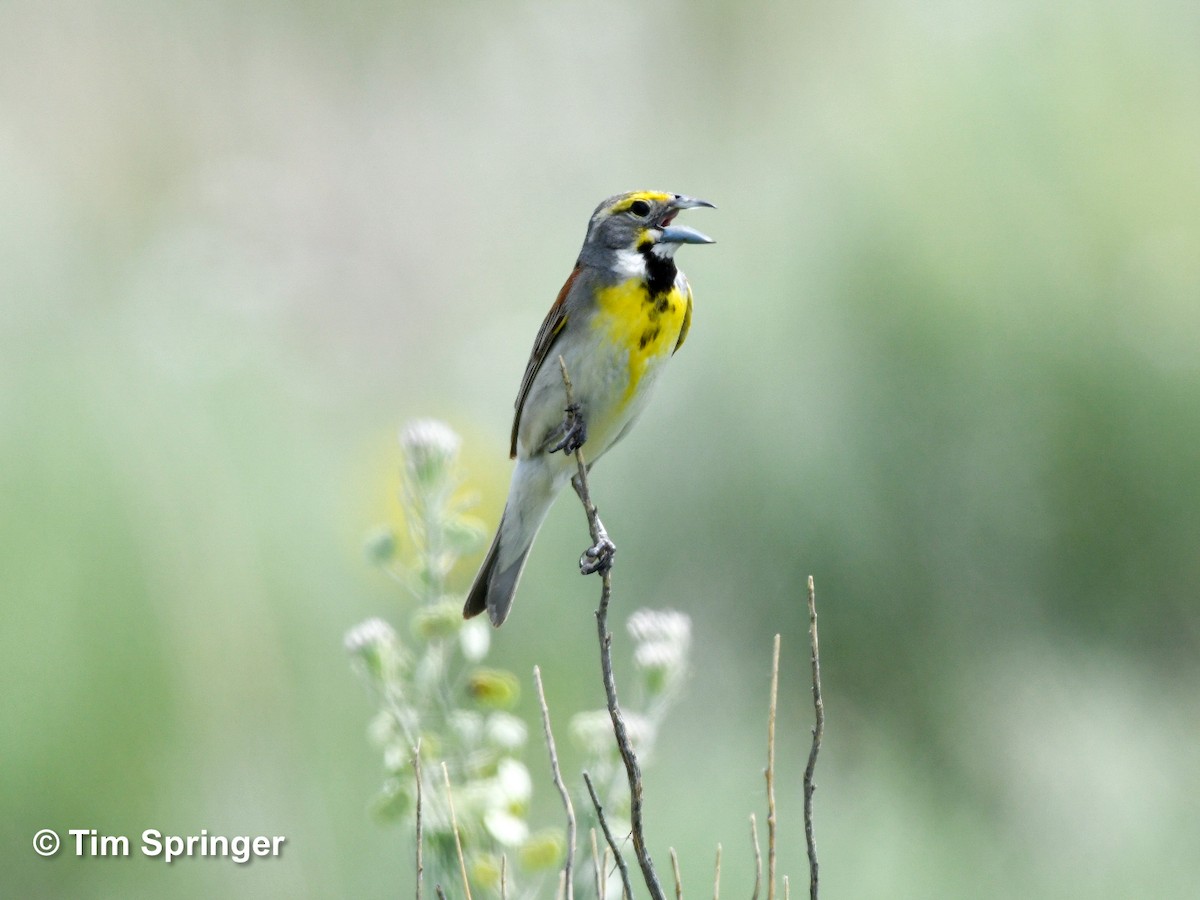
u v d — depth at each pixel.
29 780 10.33
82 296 13.95
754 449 11.99
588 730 7.21
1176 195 12.32
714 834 9.88
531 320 14.68
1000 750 11.77
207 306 13.80
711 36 21.75
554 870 7.58
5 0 21.27
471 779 7.08
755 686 11.73
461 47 22.50
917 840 10.62
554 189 20.48
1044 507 12.23
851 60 17.62
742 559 11.95
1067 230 12.32
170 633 10.70
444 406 13.87
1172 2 13.15
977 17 13.36
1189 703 11.95
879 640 11.99
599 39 22.11
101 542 10.70
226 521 11.09
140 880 10.52
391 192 20.75
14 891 10.30
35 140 20.52
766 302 12.33
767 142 16.81
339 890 10.44
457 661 8.48
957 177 12.48
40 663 10.41
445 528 7.57
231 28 22.16
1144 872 10.91
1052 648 12.09
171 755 10.58
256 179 20.62
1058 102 12.63
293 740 10.73
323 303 18.95
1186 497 12.12
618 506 11.97
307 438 12.03
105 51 21.55
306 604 11.07
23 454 10.77
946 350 12.22
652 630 7.62
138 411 11.34
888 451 12.14
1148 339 12.20
